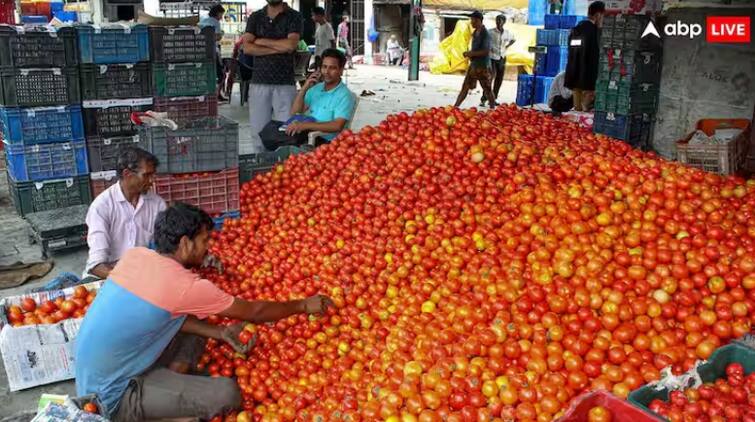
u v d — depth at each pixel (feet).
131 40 24.38
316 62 39.52
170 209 11.64
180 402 11.65
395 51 86.22
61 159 23.70
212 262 16.52
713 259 12.34
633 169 15.90
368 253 15.38
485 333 11.44
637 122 31.32
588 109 37.76
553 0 70.28
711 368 10.58
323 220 17.53
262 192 20.12
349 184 18.30
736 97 28.17
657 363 10.78
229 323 14.19
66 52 23.09
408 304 13.74
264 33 26.37
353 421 10.87
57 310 14.79
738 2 27.43
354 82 66.08
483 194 16.31
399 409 10.88
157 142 18.72
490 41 50.34
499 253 14.29
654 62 30.76
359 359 12.83
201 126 20.59
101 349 11.24
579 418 9.30
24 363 13.82
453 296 13.25
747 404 9.79
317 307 13.21
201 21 50.11
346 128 23.30
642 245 13.57
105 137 24.39
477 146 17.69
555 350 11.13
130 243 16.33
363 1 89.76
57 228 20.53
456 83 67.36
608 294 11.89
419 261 14.88
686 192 14.92
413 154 18.21
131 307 11.12
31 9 60.75
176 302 11.19
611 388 10.59
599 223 14.21
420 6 67.41
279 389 12.58
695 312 11.78
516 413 10.25
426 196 16.72
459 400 10.61
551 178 16.28
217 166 19.57
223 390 11.79
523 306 12.13
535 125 21.48
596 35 36.50
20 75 22.31
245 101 49.06
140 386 11.64
